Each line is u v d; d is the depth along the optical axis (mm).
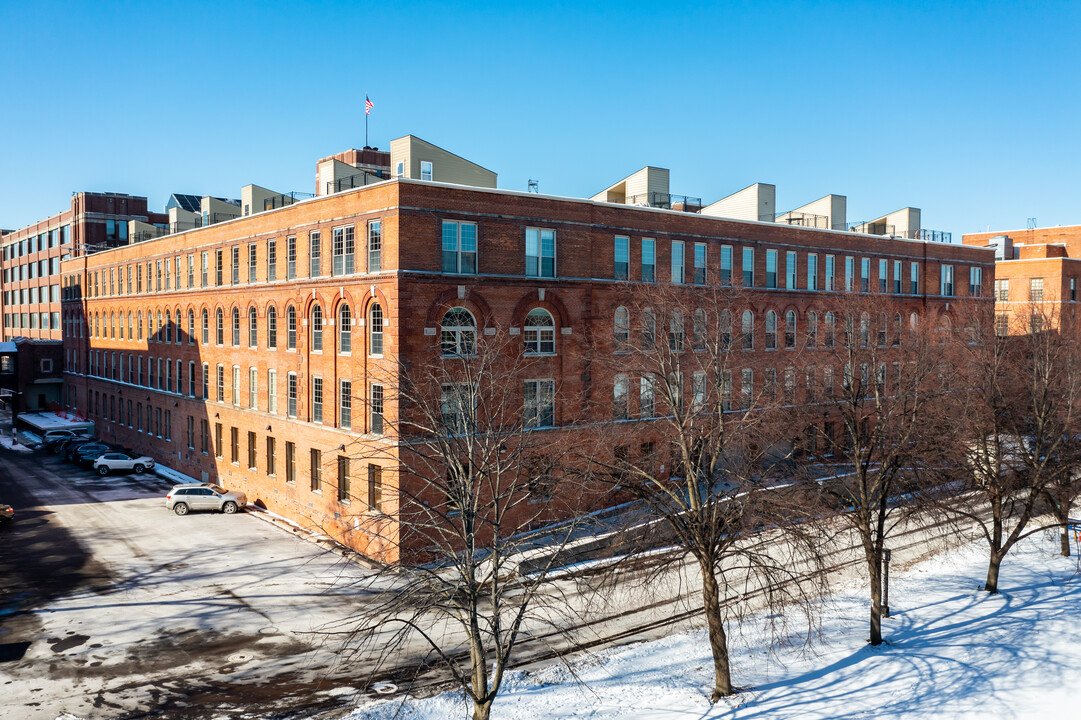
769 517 25422
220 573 33625
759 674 24078
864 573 34844
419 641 26562
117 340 66938
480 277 35500
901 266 57125
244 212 49750
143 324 61656
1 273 111625
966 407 33344
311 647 26000
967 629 27672
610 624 28172
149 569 34188
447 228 34938
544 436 36344
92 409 73312
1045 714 21266
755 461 27062
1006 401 35094
